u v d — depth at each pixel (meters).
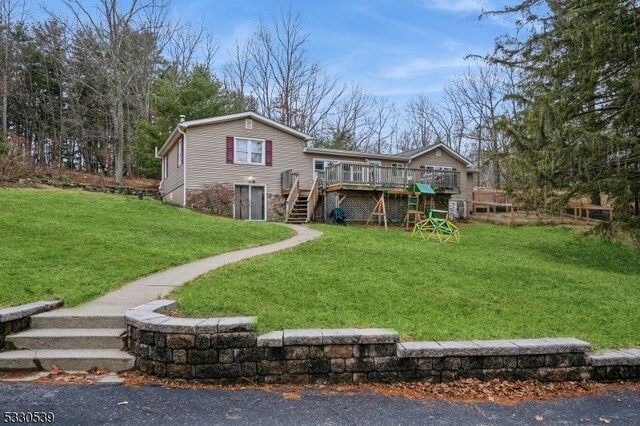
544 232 17.70
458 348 4.06
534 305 6.29
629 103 10.40
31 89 31.89
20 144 21.17
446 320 5.33
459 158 25.33
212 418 3.23
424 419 3.28
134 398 3.59
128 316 4.39
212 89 25.89
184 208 17.52
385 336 4.06
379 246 10.91
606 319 5.73
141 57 29.34
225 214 18.72
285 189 20.17
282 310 5.32
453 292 6.72
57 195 15.45
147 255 8.34
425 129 40.09
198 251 9.19
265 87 34.84
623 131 10.80
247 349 4.01
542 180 11.97
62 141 31.73
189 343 4.00
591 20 10.62
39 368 4.21
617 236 11.70
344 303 5.84
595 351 4.36
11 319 4.55
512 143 12.68
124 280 6.58
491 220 21.92
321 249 10.01
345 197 19.19
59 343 4.49
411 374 4.04
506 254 11.67
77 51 28.39
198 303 5.34
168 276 6.95
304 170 21.22
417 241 12.88
